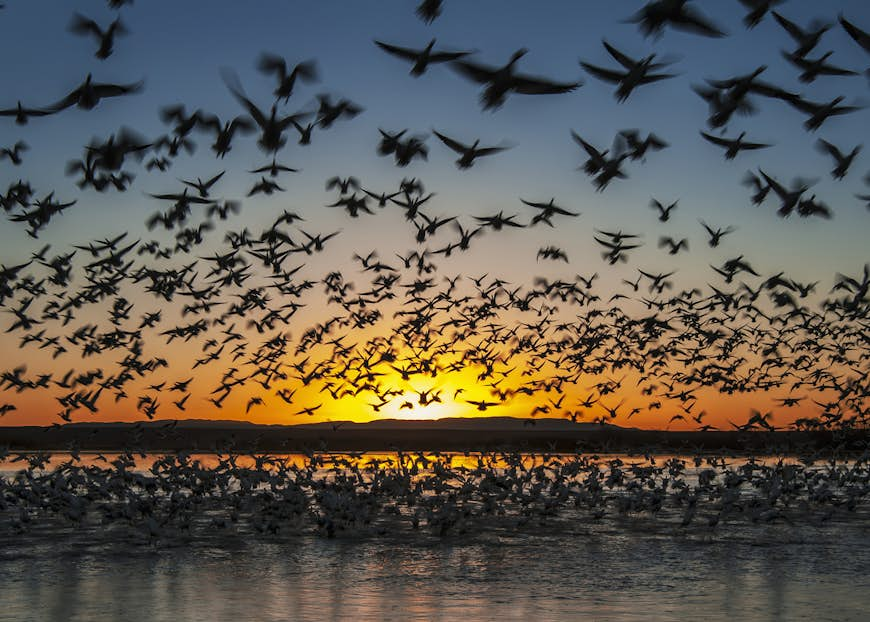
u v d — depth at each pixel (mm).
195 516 39469
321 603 22078
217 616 20688
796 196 14812
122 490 39969
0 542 31891
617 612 21094
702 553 30219
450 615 20734
